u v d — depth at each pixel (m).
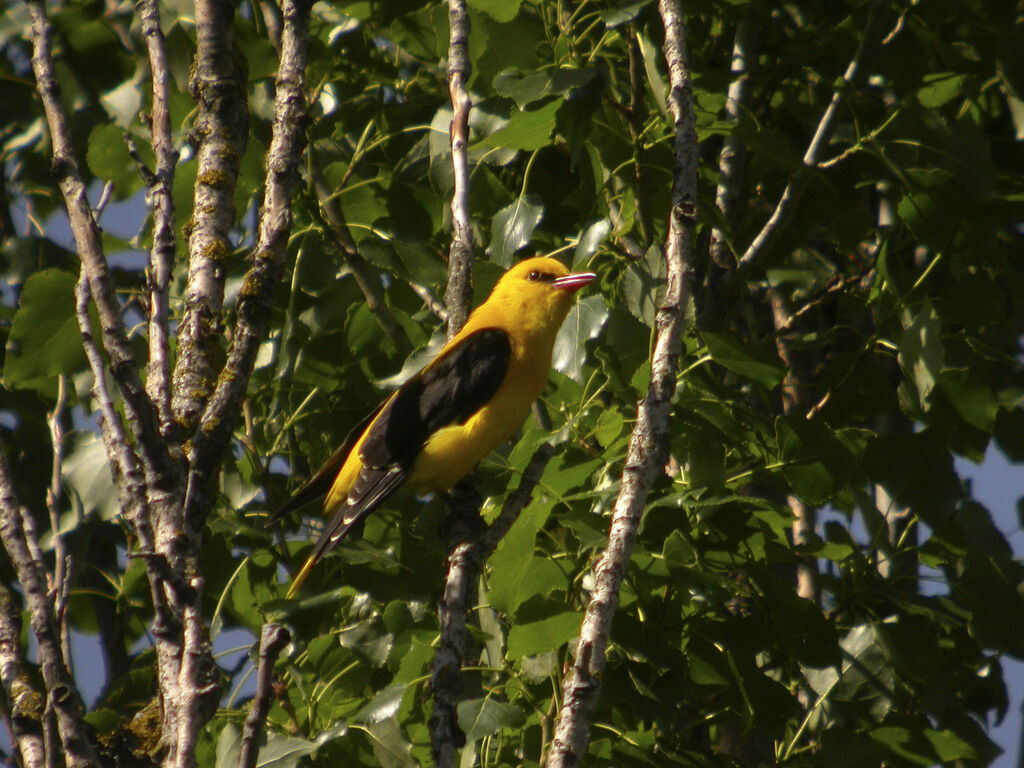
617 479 9.73
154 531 5.80
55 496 6.66
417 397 10.53
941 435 9.74
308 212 11.30
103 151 10.73
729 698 9.89
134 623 11.93
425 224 11.42
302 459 12.58
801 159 10.35
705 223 10.30
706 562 9.48
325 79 11.62
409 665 9.32
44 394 11.03
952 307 10.20
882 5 10.45
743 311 12.90
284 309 11.46
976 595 9.58
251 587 10.86
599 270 11.68
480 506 10.59
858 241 11.80
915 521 10.07
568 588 9.27
